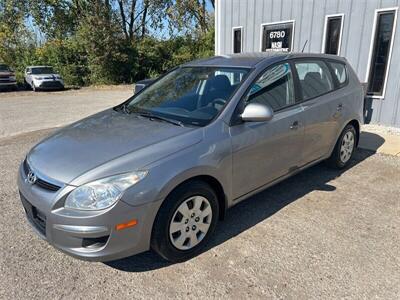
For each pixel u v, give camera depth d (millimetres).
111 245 2299
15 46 25422
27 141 6535
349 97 4328
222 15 9312
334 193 3830
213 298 2293
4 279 2486
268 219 3289
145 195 2324
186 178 2525
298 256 2717
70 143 2730
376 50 6582
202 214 2736
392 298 2271
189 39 27234
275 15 8023
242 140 2920
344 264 2613
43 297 2316
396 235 2990
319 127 3828
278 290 2352
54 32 25578
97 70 23859
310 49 7527
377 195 3768
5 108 11883
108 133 2812
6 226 3215
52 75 19828
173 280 2471
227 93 3051
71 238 2281
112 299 2299
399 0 6051
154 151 2467
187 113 3037
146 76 25234
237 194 3035
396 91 6402
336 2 6906
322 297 2285
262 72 3244
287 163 3496
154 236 2467
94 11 23375
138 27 29359
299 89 3619
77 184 2264
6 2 24438
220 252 2783
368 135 6078
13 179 4414
